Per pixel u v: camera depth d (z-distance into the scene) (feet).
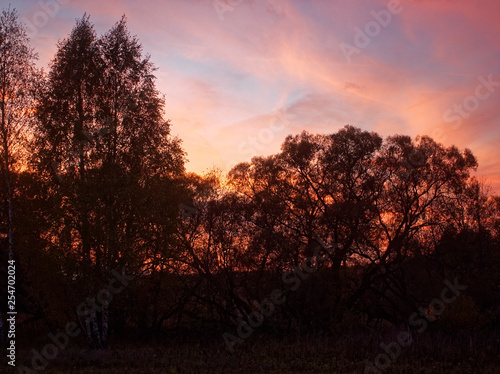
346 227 117.39
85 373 61.87
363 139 126.31
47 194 89.25
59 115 93.30
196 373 61.05
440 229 126.21
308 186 128.98
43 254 85.46
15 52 98.48
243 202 118.52
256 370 64.95
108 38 99.55
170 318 127.65
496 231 129.49
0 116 97.60
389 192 127.24
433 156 126.72
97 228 86.17
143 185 94.58
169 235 96.58
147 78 98.78
